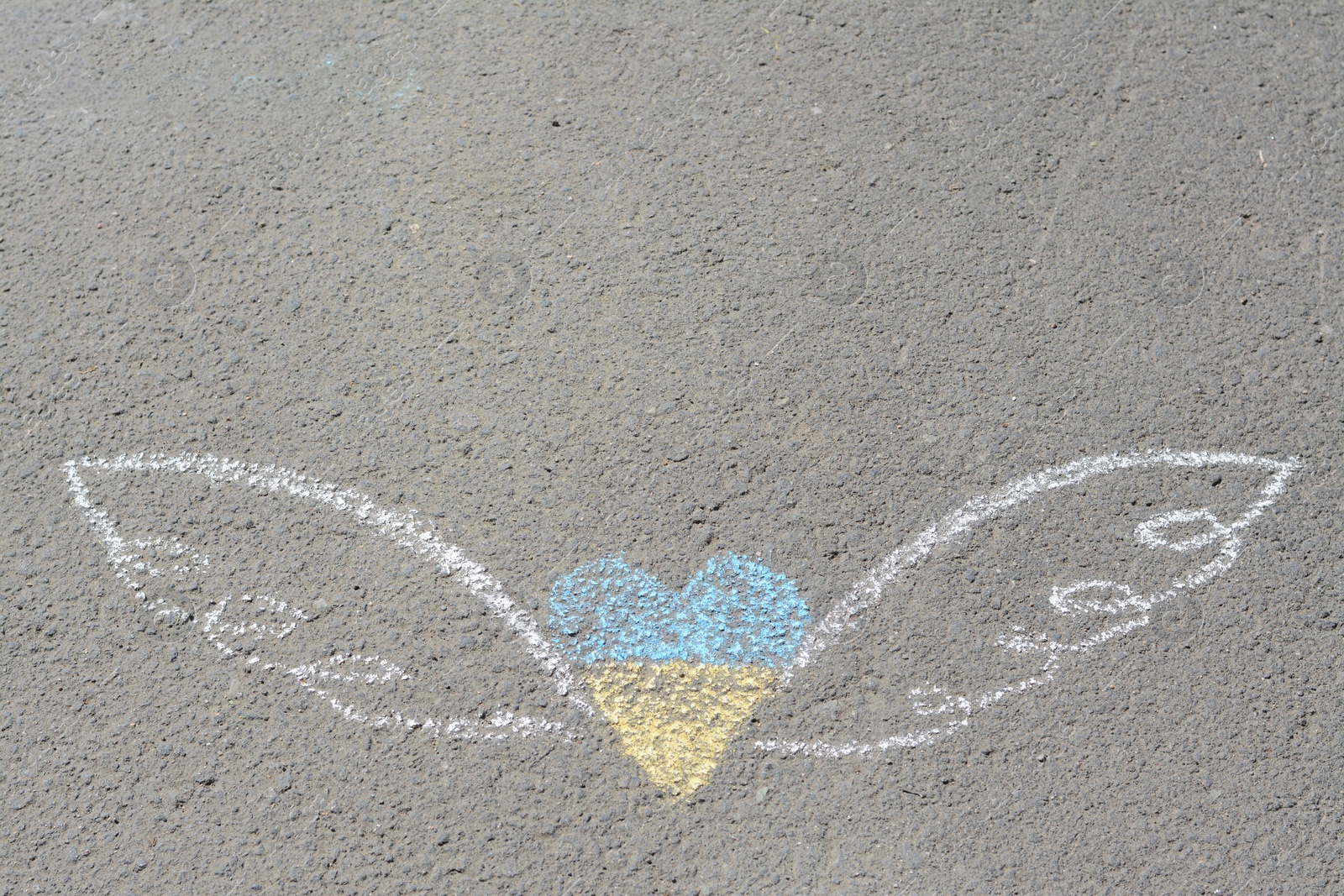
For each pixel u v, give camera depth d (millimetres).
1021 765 2645
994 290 3273
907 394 3109
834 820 2582
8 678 2709
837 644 2777
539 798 2598
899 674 2742
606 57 3680
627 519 2926
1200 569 2877
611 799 2600
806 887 2516
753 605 2824
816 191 3436
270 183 3424
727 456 3012
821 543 2900
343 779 2611
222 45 3689
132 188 3404
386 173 3447
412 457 2998
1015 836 2572
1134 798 2611
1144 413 3090
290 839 2553
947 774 2631
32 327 3172
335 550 2873
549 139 3518
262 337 3170
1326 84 3670
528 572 2854
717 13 3771
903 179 3457
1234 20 3777
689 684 2729
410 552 2871
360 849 2543
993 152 3510
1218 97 3633
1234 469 3016
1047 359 3168
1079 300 3260
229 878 2514
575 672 2738
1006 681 2736
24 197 3387
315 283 3256
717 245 3336
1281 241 3373
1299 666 2766
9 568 2834
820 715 2695
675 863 2539
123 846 2543
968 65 3678
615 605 2818
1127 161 3502
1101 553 2896
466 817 2576
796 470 2996
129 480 2955
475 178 3441
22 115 3541
